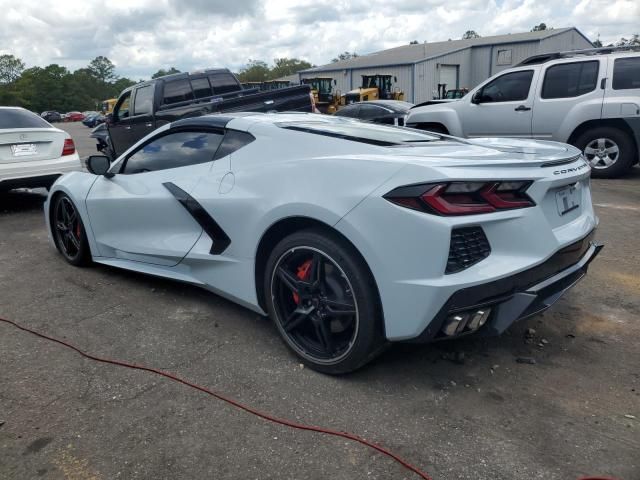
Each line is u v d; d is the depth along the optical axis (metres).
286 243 2.78
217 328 3.34
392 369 2.82
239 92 9.77
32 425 2.38
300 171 2.77
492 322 2.52
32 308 3.71
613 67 7.93
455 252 2.33
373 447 2.21
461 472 2.07
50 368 2.88
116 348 3.10
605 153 8.20
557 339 3.14
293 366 2.87
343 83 42.53
